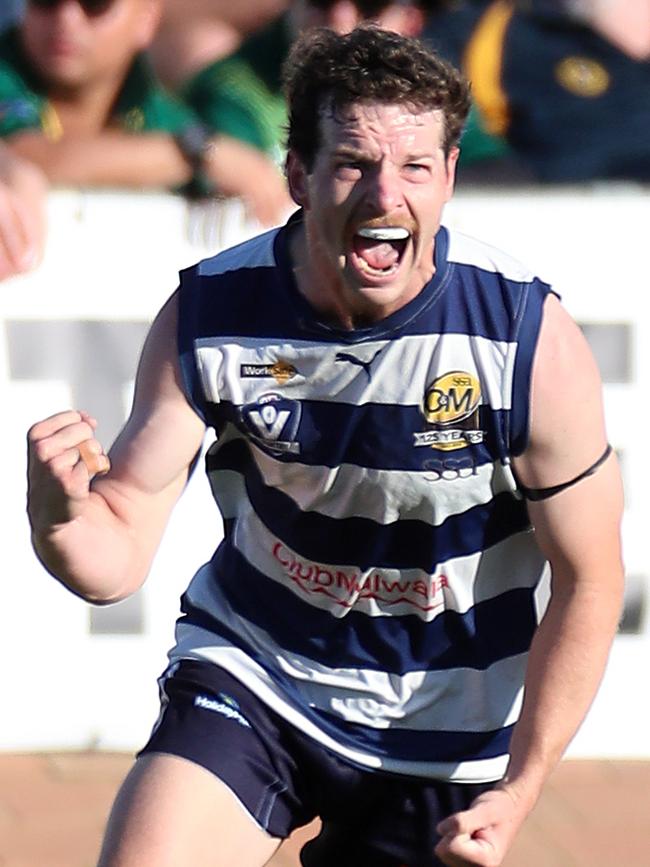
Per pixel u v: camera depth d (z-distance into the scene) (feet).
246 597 30.37
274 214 50.08
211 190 49.29
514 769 27.61
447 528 28.35
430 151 25.66
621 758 50.26
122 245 48.44
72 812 45.03
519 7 62.03
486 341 27.17
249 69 53.42
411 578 28.84
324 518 28.66
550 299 27.63
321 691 29.96
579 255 48.93
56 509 26.78
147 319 48.73
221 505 30.50
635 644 50.19
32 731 49.32
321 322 27.30
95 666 49.44
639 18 62.64
